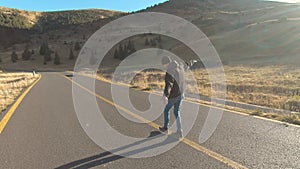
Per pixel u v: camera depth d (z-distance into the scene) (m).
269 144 5.97
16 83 27.53
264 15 132.62
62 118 9.31
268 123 7.94
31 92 18.67
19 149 5.97
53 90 19.64
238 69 42.88
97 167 4.89
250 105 11.00
